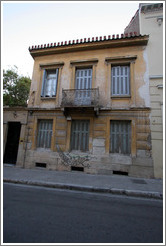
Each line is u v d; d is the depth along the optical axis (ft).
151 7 31.83
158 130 26.14
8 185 19.07
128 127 28.04
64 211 11.80
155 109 26.99
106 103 28.99
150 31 30.83
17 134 35.09
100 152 27.55
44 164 30.53
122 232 9.10
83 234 8.70
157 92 27.58
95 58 31.78
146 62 29.22
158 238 8.59
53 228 9.20
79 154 28.50
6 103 53.47
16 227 9.12
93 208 12.69
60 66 34.09
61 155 29.32
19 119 33.86
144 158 25.62
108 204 13.82
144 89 28.14
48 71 35.81
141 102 27.73
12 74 55.21
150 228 9.69
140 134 26.61
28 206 12.47
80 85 32.27
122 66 30.91
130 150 26.94
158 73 28.27
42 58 35.99
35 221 9.97
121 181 21.67
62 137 30.27
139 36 29.45
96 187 17.97
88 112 29.53
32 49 35.86
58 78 33.47
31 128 32.68
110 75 30.35
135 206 13.57
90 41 31.89
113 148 27.81
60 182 19.81
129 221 10.58
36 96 34.01
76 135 30.32
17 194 15.58
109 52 31.50
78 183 19.66
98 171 26.96
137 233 9.05
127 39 30.25
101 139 28.04
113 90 30.12
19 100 56.95
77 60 32.68
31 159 30.96
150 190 17.42
